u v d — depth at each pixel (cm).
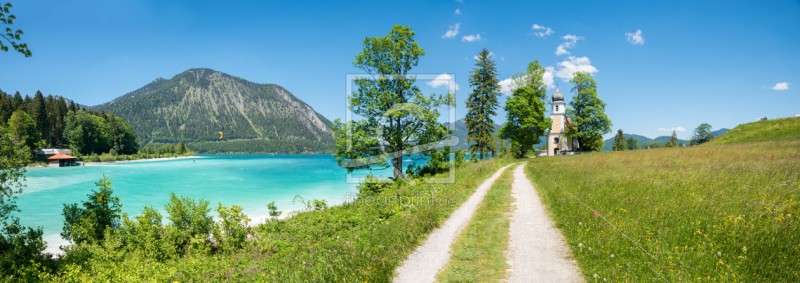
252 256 855
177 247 965
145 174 5456
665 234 636
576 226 795
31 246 899
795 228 570
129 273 745
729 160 1506
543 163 2786
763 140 2948
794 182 888
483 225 915
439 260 677
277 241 947
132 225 1022
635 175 1335
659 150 2791
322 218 1185
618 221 762
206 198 2566
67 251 914
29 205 2441
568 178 1579
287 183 3766
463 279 583
